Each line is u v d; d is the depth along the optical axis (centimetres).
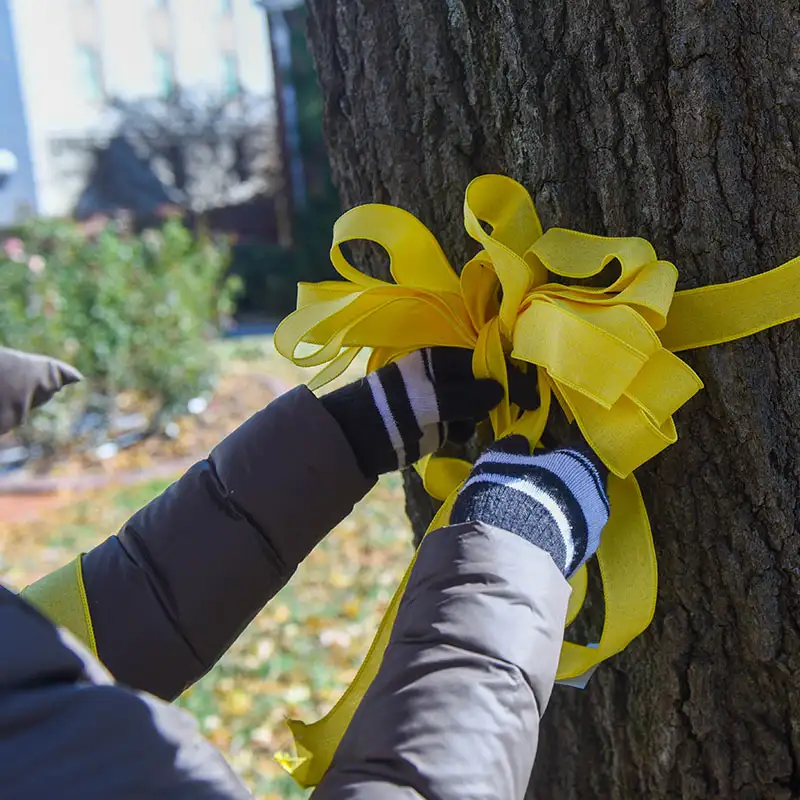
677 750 131
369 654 107
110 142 1680
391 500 467
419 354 112
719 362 112
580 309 100
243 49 2036
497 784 78
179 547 105
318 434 105
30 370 155
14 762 67
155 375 617
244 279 1323
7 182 1603
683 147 109
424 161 129
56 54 1672
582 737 144
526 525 91
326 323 114
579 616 137
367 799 75
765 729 125
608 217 115
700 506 120
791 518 115
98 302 593
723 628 124
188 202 1648
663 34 108
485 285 111
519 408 117
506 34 115
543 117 115
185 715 78
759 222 108
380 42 128
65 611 104
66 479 534
